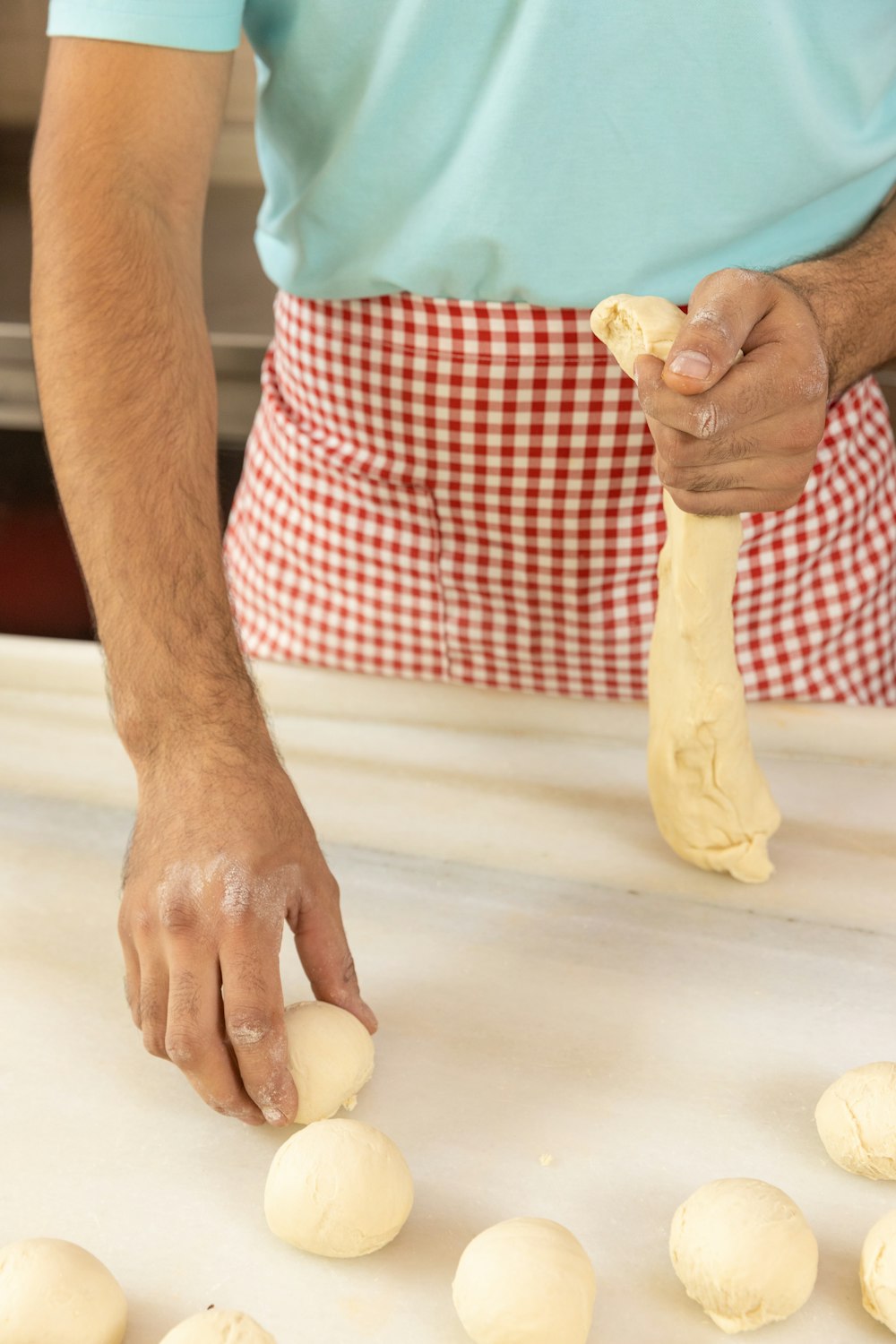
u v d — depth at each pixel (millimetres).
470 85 898
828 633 1138
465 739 1034
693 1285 612
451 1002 792
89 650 1066
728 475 743
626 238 954
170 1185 676
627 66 867
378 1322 614
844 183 989
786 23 855
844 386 872
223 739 744
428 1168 687
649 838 932
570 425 1043
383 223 994
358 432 1105
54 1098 726
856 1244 651
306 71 939
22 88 1900
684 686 835
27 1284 585
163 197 894
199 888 688
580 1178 681
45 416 838
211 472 853
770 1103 723
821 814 950
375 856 909
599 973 812
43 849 917
